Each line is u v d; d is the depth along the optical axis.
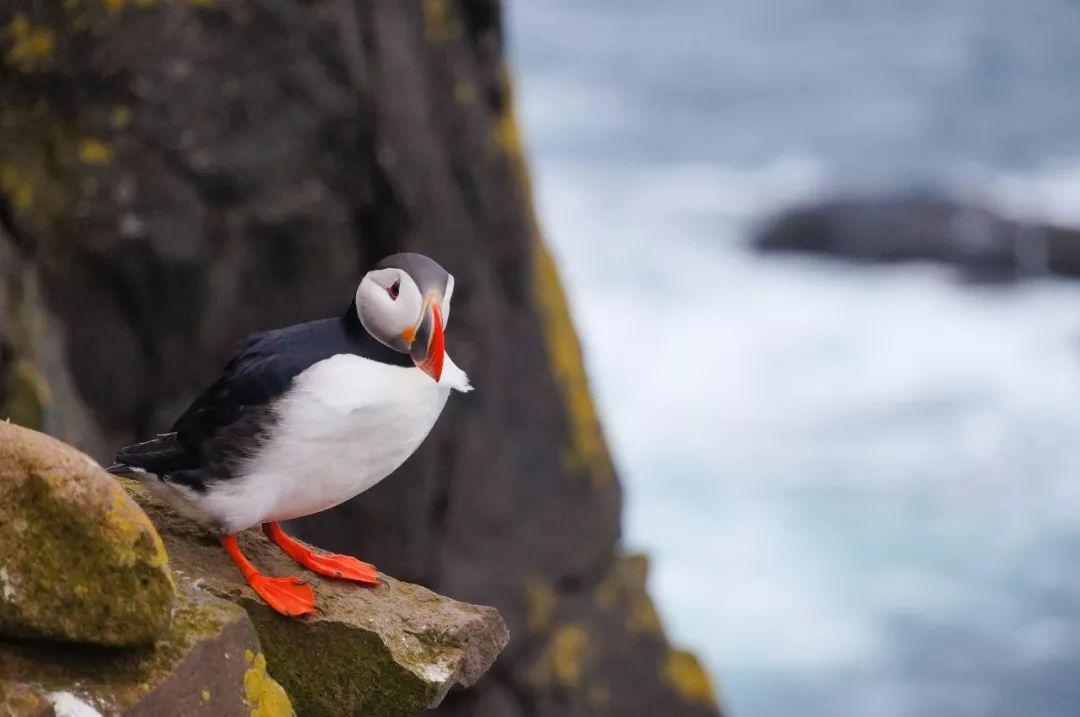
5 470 4.18
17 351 9.50
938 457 25.62
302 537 12.07
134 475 5.25
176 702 4.48
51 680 4.30
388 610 5.52
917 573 21.62
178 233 11.05
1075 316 32.38
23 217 10.75
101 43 10.70
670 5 64.12
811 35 60.03
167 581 4.28
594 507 14.30
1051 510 23.56
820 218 36.44
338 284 11.81
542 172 43.91
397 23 12.13
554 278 14.70
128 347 11.24
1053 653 19.70
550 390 13.88
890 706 18.73
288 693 5.37
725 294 34.12
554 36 58.75
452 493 12.73
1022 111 50.75
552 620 13.67
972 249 34.84
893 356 30.58
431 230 12.15
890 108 51.16
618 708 14.11
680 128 48.78
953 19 61.53
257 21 11.02
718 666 19.53
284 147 11.30
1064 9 62.47
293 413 4.96
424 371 4.98
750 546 22.53
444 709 12.77
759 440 26.50
